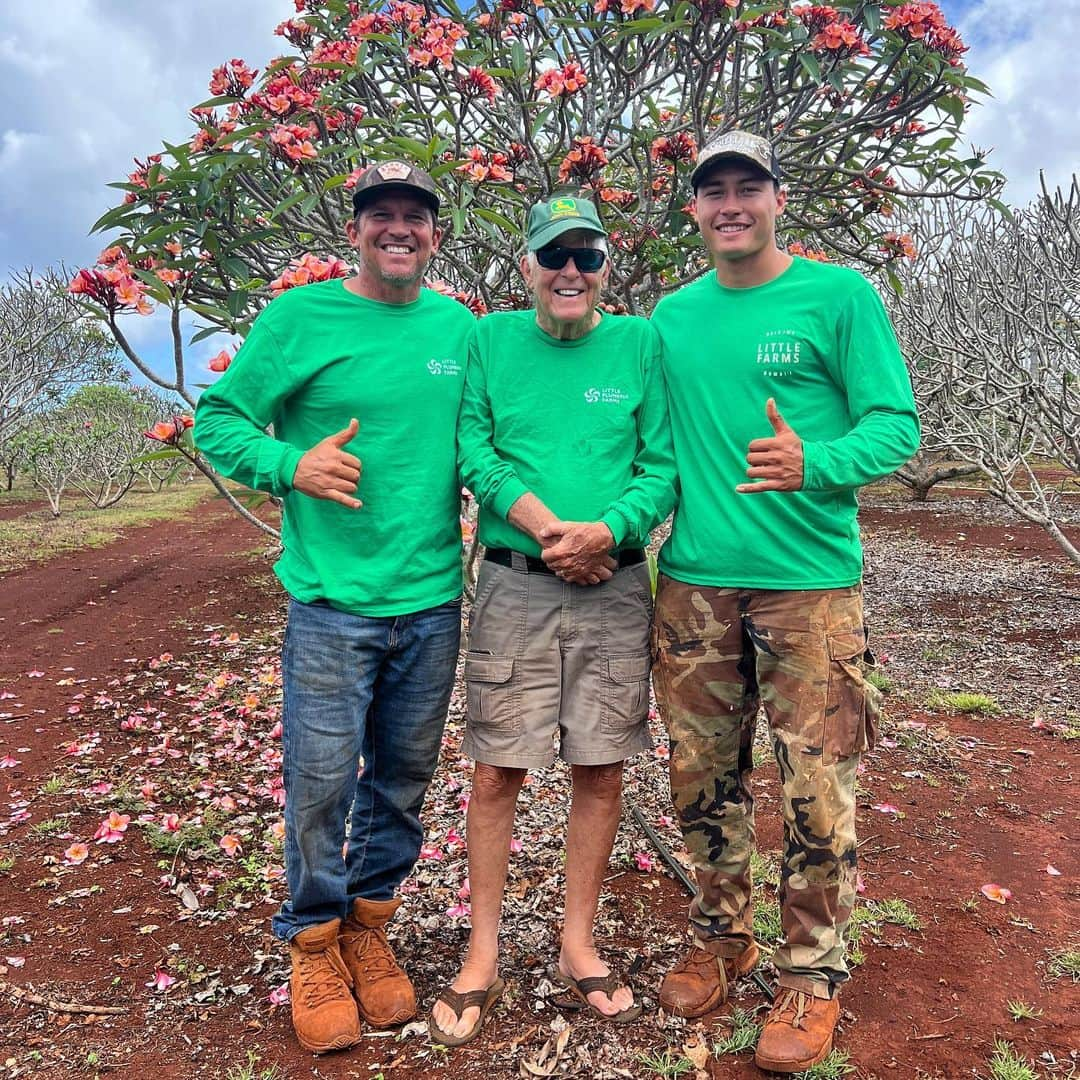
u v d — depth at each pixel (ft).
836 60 10.99
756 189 5.48
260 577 25.03
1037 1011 6.34
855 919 7.45
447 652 6.19
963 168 13.26
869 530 30.53
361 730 5.93
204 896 8.03
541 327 5.92
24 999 6.46
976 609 18.88
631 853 8.57
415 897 7.76
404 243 5.71
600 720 5.94
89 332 53.36
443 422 5.96
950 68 11.14
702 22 11.15
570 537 5.49
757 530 5.58
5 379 45.32
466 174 10.72
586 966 6.28
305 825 5.80
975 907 7.72
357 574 5.76
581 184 11.07
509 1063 5.73
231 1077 5.64
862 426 5.31
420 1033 6.01
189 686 14.66
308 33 13.29
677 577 5.97
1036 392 18.04
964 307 22.79
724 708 5.95
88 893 8.07
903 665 15.14
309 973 6.06
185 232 10.91
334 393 5.74
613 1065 5.70
